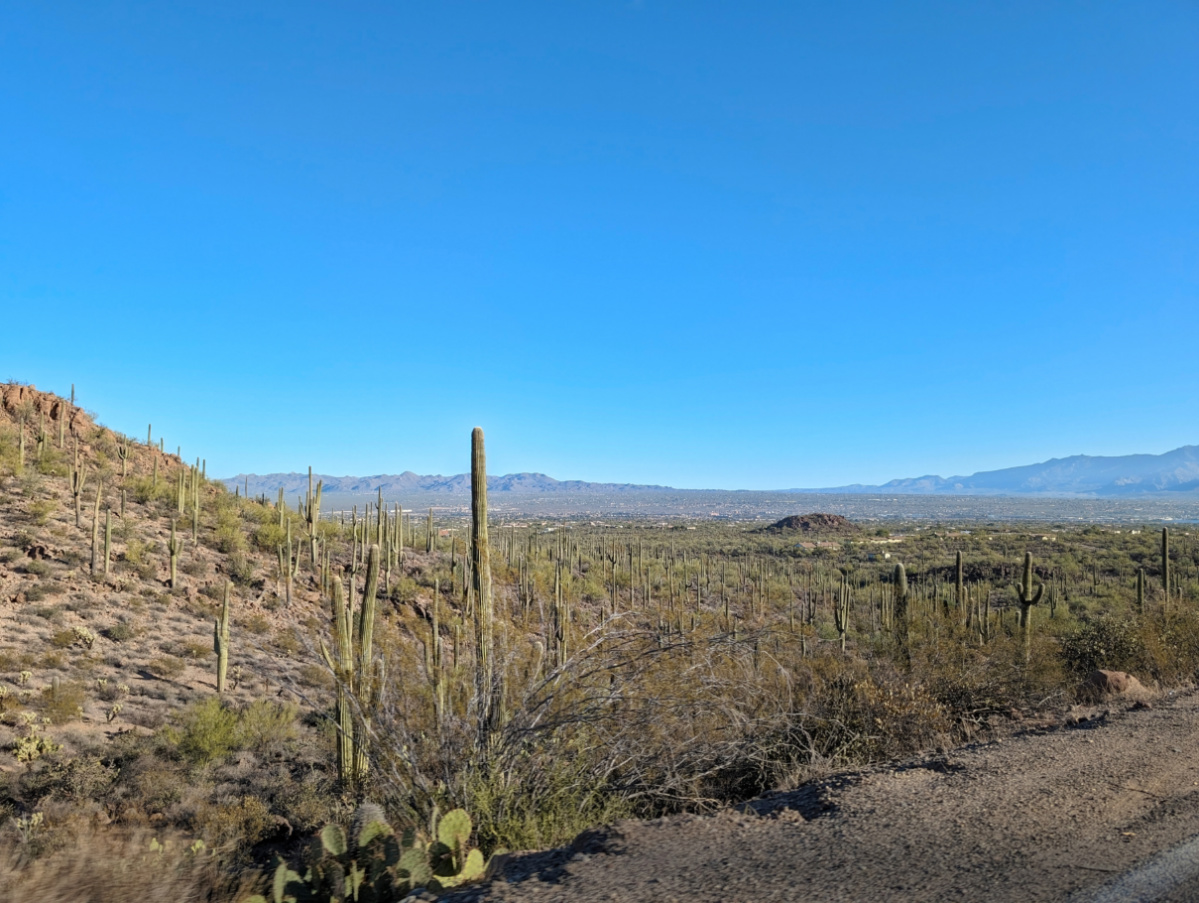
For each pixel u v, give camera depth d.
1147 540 84.44
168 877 4.55
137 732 21.55
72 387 56.53
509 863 4.58
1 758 18.50
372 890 4.21
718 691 7.53
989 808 4.98
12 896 4.16
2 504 40.75
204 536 45.62
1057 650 12.09
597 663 7.26
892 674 8.99
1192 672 12.59
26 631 29.62
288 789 15.18
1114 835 4.42
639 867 4.15
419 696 6.95
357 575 44.09
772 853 4.27
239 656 32.41
